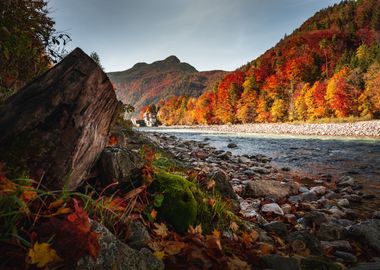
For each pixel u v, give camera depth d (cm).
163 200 306
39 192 201
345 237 405
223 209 363
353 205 612
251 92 8038
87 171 285
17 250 163
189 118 11588
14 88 435
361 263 329
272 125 5531
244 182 752
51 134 232
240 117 8031
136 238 235
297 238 357
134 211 278
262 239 357
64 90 248
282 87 7400
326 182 866
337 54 9419
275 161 1318
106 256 183
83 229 178
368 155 1423
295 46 10994
